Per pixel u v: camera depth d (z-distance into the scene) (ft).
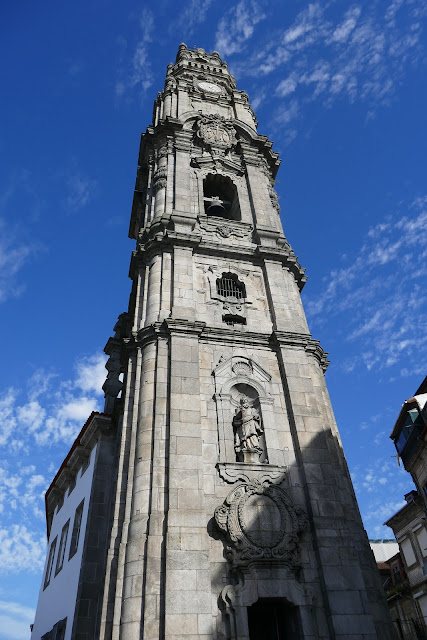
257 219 76.64
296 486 49.42
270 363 59.06
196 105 99.76
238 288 67.77
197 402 51.57
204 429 50.85
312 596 42.60
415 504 97.09
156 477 46.16
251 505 45.80
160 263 65.72
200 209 75.92
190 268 65.00
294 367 58.39
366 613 42.60
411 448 88.07
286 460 51.11
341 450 58.90
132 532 43.37
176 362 53.88
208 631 38.70
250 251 70.69
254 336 60.08
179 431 48.85
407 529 103.09
